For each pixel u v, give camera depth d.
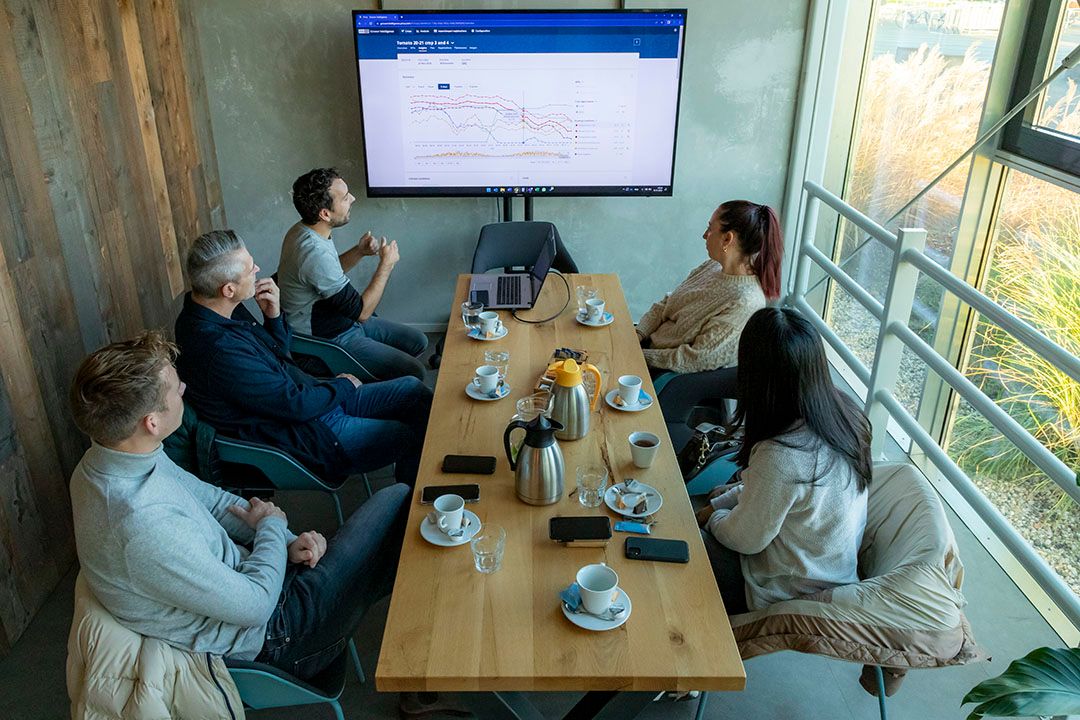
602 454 2.18
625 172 4.28
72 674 1.65
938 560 1.80
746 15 4.12
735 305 2.88
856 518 1.94
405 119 4.13
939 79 3.26
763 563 2.01
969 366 3.19
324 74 4.19
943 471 2.75
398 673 1.50
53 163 2.77
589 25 3.94
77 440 2.91
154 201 3.60
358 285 4.68
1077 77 2.53
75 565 2.87
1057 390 2.67
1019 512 2.91
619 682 1.50
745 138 4.39
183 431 2.42
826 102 4.24
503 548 1.80
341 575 1.99
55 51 2.80
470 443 2.23
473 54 4.00
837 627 1.78
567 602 1.64
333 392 2.70
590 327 3.01
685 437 2.86
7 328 2.49
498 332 2.94
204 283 2.39
